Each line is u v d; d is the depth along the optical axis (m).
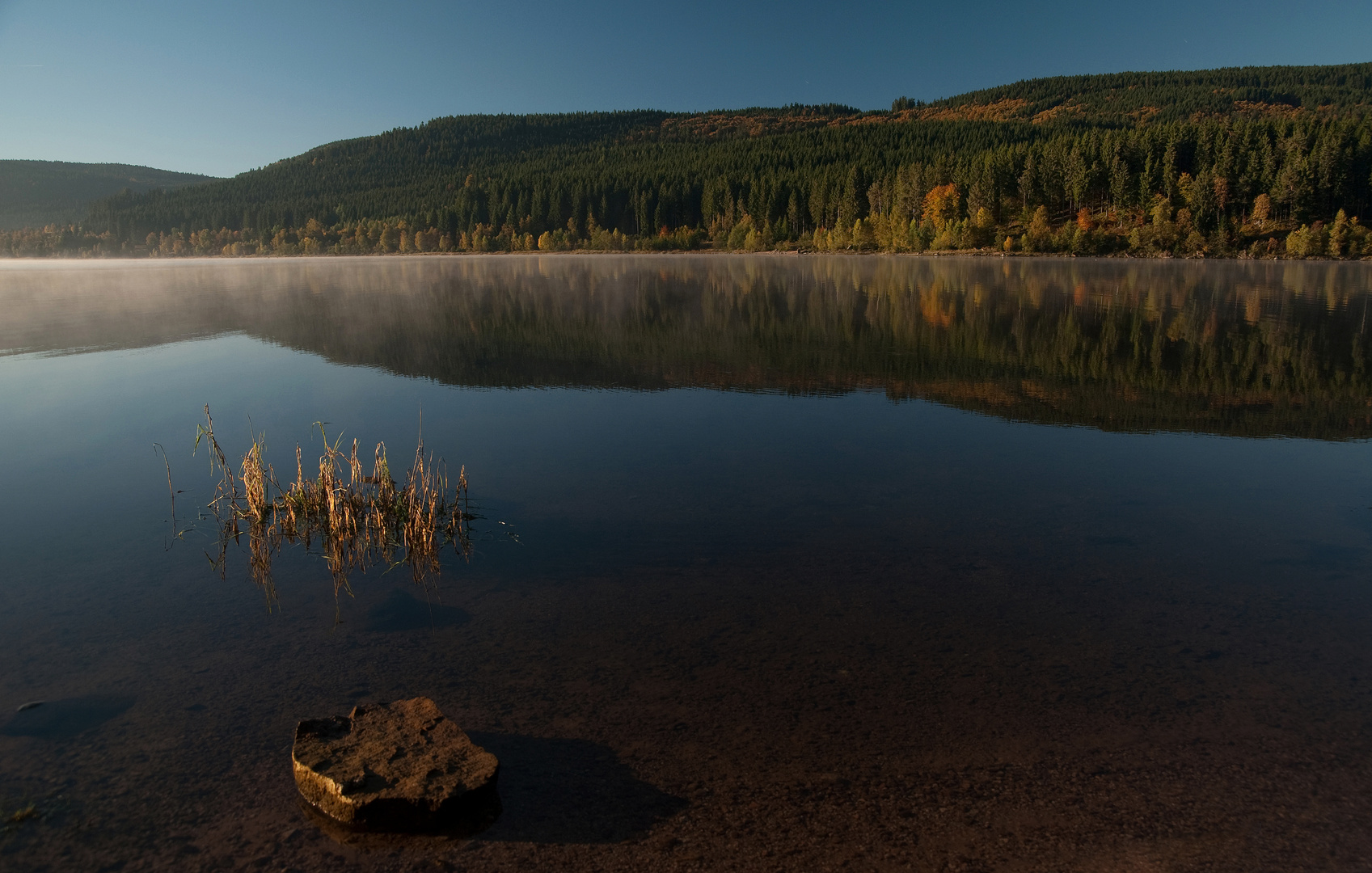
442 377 10.98
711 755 2.92
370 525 5.45
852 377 10.93
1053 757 2.91
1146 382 10.37
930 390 10.02
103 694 3.37
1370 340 13.96
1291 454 7.01
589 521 5.41
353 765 2.67
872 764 2.87
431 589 4.40
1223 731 3.06
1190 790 2.73
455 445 7.41
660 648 3.72
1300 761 2.88
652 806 2.64
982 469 6.60
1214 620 3.96
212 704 3.29
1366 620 3.95
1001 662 3.58
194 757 2.95
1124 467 6.64
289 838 2.51
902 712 3.19
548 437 7.70
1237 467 6.62
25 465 6.91
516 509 5.67
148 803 2.69
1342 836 2.51
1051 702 3.26
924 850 2.45
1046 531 5.19
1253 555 4.79
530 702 3.27
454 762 2.72
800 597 4.25
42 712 3.23
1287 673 3.48
